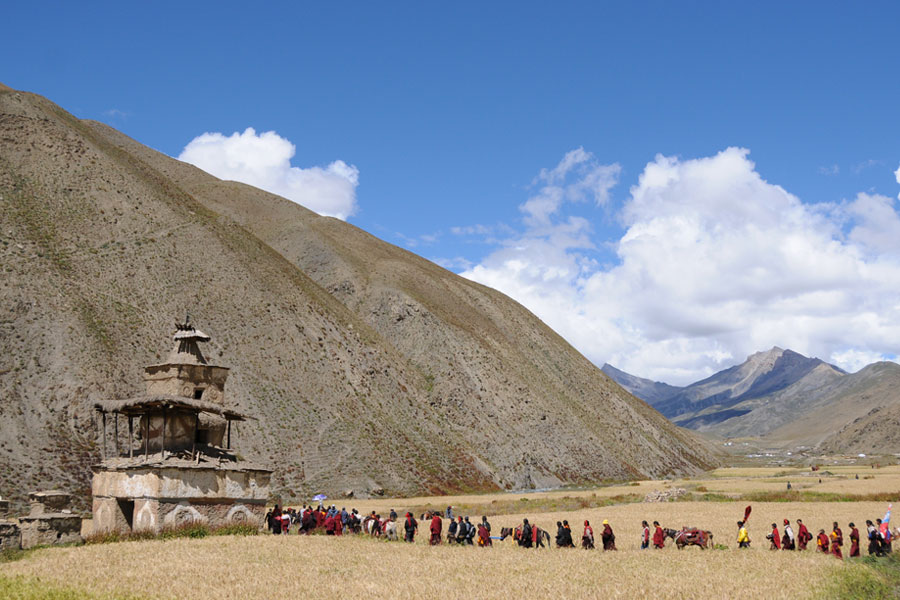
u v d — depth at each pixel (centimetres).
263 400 8138
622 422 14425
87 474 6038
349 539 3641
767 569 2773
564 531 3591
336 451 8031
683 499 7188
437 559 2977
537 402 12169
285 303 9919
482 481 9306
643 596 2270
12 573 2480
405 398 10231
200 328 8575
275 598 2170
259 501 3891
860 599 2373
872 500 6725
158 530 3497
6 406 6366
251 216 16975
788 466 15275
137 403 3725
